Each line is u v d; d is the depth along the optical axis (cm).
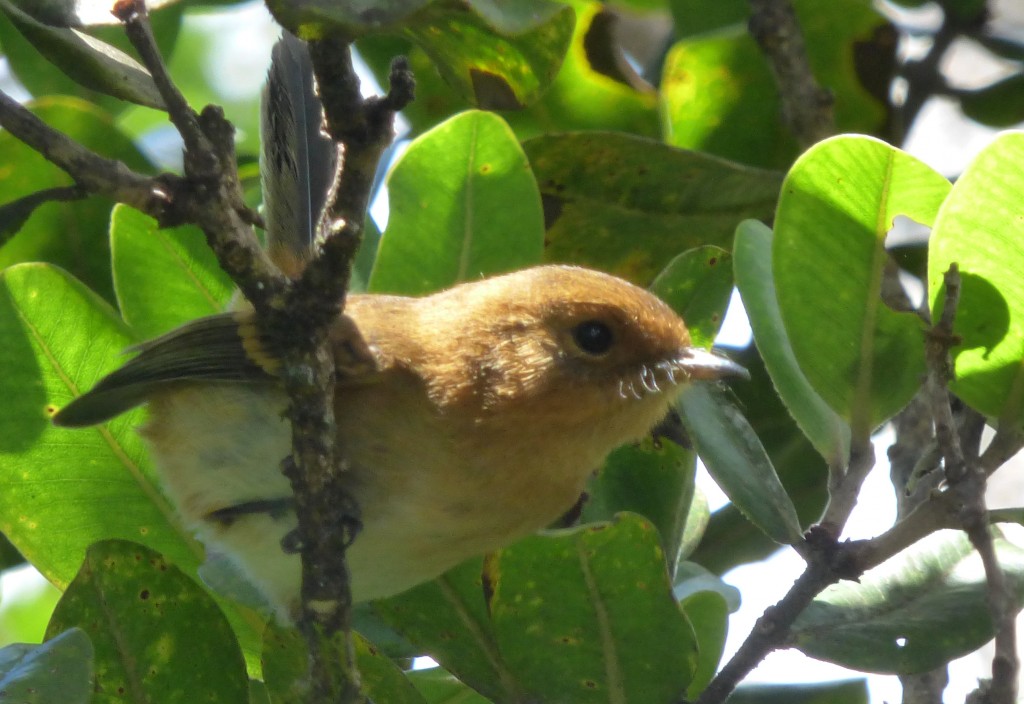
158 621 707
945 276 614
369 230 984
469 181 882
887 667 688
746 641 669
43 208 958
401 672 693
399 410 768
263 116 938
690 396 738
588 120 1041
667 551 794
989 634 695
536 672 697
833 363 696
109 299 980
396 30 502
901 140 998
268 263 590
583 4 1010
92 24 588
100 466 827
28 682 561
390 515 762
